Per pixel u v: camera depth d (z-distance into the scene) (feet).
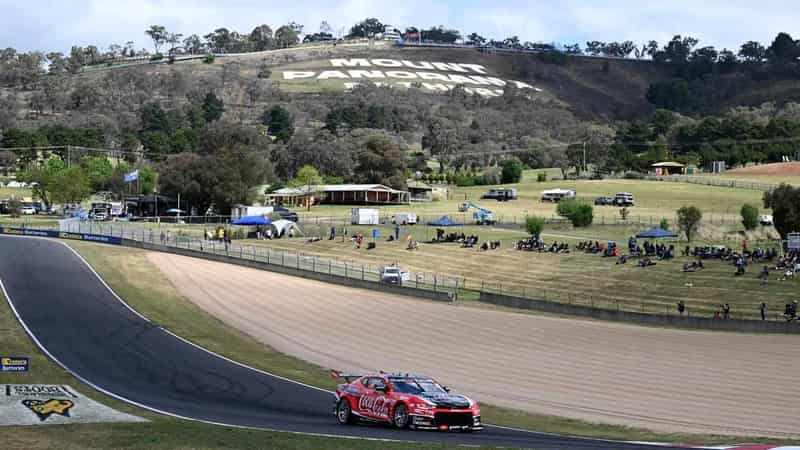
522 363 193.16
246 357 188.55
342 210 609.01
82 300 254.06
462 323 250.98
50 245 395.55
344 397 112.37
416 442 89.92
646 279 324.39
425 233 460.55
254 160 607.37
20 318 220.23
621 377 179.11
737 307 280.51
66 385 143.84
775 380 177.37
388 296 305.53
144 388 147.02
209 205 593.42
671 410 148.56
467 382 170.71
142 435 92.99
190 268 344.28
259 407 131.75
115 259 354.54
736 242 408.46
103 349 187.01
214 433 94.79
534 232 406.82
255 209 522.47
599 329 244.42
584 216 470.80
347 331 233.55
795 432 131.44
